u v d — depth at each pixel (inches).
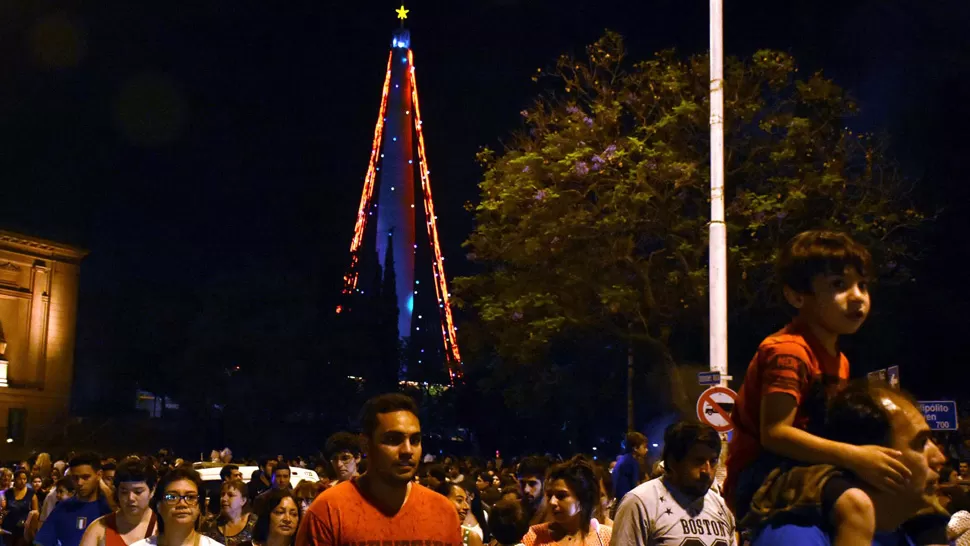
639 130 1213.1
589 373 1921.8
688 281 1201.4
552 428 2733.8
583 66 1238.3
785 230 1180.5
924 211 1300.4
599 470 398.3
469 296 1346.0
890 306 1382.9
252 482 748.6
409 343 3585.1
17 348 2509.8
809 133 1171.3
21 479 782.5
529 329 1266.0
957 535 296.2
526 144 1266.0
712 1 778.2
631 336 1245.7
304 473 748.0
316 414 2615.7
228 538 399.2
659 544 236.2
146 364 2474.2
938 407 724.7
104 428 2500.0
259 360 2436.0
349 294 2938.0
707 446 238.7
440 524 209.5
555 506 316.5
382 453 204.7
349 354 2630.4
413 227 6166.3
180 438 2518.5
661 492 240.8
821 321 155.4
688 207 1238.9
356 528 202.7
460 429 3193.9
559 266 1233.4
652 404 2033.7
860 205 1176.2
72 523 418.6
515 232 1257.4
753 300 1200.8
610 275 1232.8
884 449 137.6
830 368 155.9
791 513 141.7
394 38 6579.7
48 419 2507.4
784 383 149.4
